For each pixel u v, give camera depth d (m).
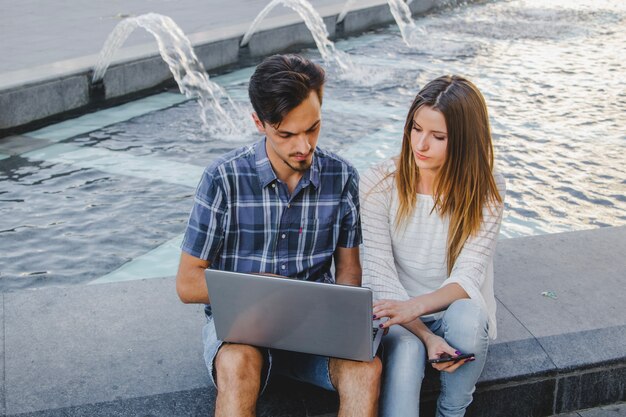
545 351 2.59
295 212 2.13
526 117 7.11
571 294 2.94
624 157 6.07
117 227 4.79
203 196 2.07
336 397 2.35
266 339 2.02
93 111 7.50
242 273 1.93
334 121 7.00
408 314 2.15
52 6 12.60
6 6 12.55
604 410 2.63
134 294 2.93
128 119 7.22
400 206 2.31
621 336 2.68
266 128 1.95
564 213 5.05
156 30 9.61
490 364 2.52
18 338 2.61
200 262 2.12
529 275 3.09
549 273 3.11
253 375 1.99
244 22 10.96
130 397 2.33
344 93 8.00
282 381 2.41
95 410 2.28
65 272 4.21
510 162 5.95
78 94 7.44
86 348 2.56
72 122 7.11
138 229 4.77
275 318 1.97
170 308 2.83
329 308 1.91
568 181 5.59
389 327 2.20
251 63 9.72
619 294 2.95
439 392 2.40
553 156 6.09
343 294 1.88
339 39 11.13
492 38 10.93
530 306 2.85
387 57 9.79
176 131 6.82
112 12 11.97
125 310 2.81
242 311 1.98
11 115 6.75
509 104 7.54
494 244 2.31
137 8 12.44
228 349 2.03
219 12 11.98
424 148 2.18
